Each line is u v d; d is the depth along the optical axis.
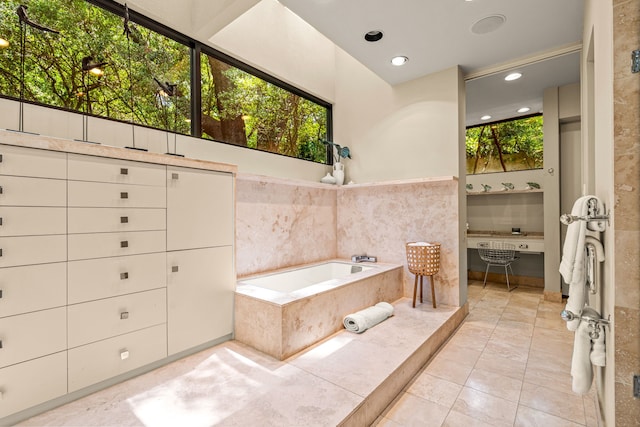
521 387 1.96
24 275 1.43
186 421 1.41
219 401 1.56
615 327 1.10
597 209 1.36
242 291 2.36
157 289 1.92
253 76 3.29
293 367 1.90
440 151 3.27
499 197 4.99
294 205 3.61
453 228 3.20
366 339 2.34
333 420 1.41
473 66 3.16
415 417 1.68
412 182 3.22
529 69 3.31
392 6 2.22
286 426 1.37
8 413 1.38
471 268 5.36
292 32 3.60
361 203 3.96
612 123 1.10
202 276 2.16
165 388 1.68
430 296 3.35
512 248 4.41
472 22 2.41
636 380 1.06
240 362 1.97
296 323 2.12
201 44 2.75
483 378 2.07
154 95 2.47
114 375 1.72
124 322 1.77
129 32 2.13
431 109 3.34
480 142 5.21
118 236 1.75
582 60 2.62
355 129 4.02
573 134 3.92
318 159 4.12
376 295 3.07
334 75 4.25
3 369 1.37
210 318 2.21
